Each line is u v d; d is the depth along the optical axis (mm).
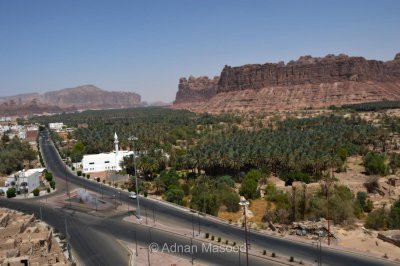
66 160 168750
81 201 104625
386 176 119125
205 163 122312
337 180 111938
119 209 95562
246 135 173125
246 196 100125
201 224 81500
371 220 76750
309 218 80438
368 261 59344
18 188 117625
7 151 157500
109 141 182875
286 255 62750
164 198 103562
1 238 68500
